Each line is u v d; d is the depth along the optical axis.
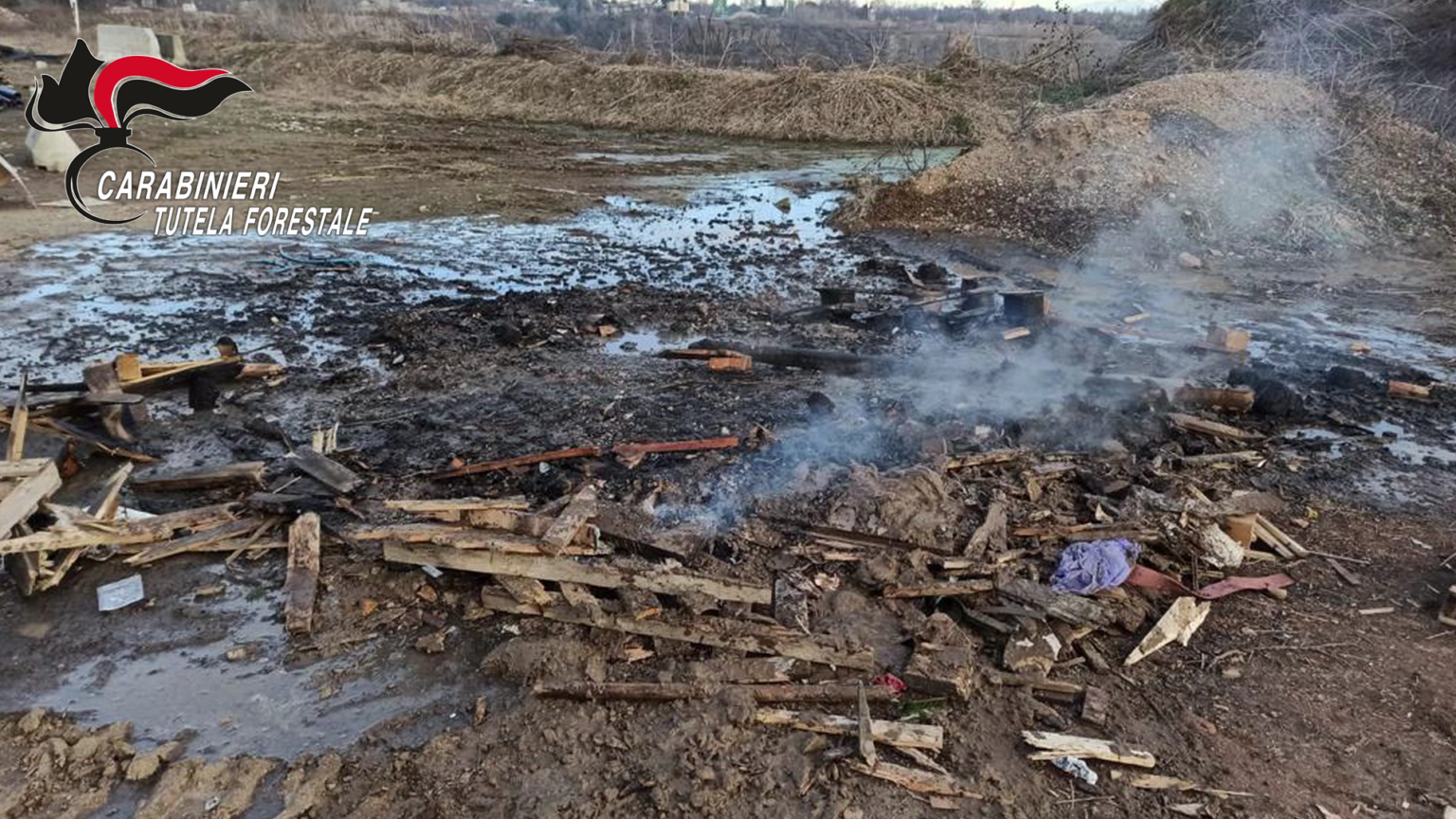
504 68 28.56
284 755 3.80
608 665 4.23
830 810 3.48
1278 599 4.87
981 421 6.69
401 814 3.48
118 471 5.74
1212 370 8.22
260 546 5.22
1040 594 4.62
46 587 4.82
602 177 18.03
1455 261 12.02
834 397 7.43
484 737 3.85
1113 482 5.70
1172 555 5.14
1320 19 18.25
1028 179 14.44
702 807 3.48
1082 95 22.67
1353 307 10.35
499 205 15.05
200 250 11.66
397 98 27.41
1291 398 7.20
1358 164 13.62
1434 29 17.42
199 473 5.80
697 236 13.48
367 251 11.95
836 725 3.86
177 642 4.50
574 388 7.61
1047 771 3.70
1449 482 6.25
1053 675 4.27
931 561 4.88
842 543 5.03
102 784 3.63
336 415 7.03
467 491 5.82
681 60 30.64
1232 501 5.72
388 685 4.20
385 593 4.80
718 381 7.83
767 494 5.54
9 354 7.98
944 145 23.47
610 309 9.70
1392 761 3.76
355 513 5.47
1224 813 3.51
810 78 26.05
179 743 3.84
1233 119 14.21
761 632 4.26
